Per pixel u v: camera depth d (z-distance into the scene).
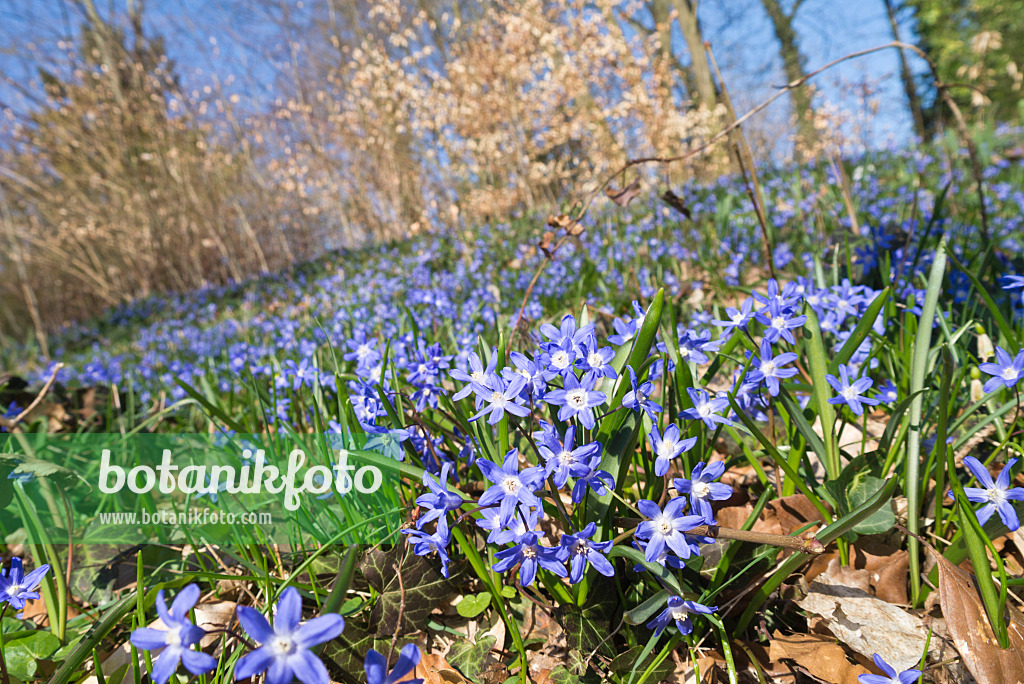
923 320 0.42
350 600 0.43
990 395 0.39
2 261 3.88
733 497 0.47
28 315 4.48
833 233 1.05
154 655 0.43
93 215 3.93
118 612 0.37
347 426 0.46
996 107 3.17
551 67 2.18
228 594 0.48
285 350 1.24
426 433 0.43
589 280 1.24
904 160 2.22
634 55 2.03
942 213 1.33
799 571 0.43
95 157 3.97
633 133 2.15
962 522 0.35
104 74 3.96
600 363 0.33
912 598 0.41
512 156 2.30
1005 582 0.34
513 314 1.12
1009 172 1.89
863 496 0.42
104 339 2.82
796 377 0.52
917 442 0.40
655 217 1.65
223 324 2.04
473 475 0.46
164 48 4.04
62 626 0.44
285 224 4.21
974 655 0.35
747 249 1.29
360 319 1.21
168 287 4.34
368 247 3.06
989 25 3.68
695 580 0.40
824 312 0.55
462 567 0.43
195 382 1.16
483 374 0.34
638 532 0.31
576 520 0.38
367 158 3.17
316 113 3.62
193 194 3.75
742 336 0.44
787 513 0.44
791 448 0.45
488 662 0.40
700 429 0.43
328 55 3.97
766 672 0.38
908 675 0.31
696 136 2.42
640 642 0.39
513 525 0.32
